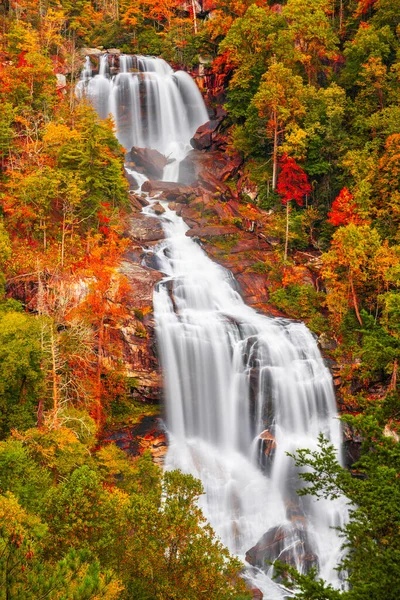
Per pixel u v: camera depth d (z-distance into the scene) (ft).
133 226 204.85
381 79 241.76
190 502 75.92
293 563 126.11
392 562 49.55
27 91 219.00
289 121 238.68
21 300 158.51
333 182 230.27
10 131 189.88
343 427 165.58
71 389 133.80
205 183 236.02
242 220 221.46
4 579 49.93
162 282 176.65
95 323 155.43
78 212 186.70
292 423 165.27
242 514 139.13
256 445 156.25
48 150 195.83
